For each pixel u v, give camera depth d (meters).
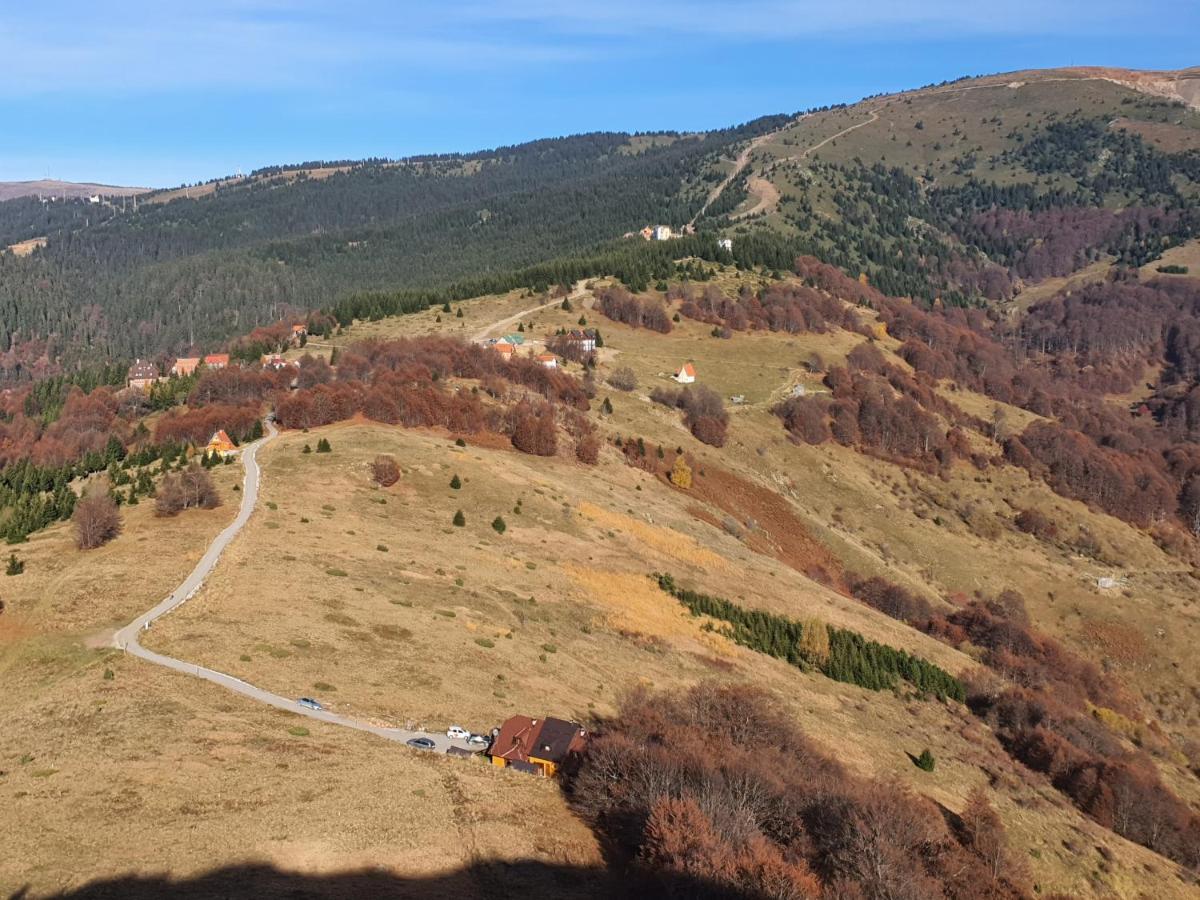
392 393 132.00
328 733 47.97
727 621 88.25
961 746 78.56
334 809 40.03
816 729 68.50
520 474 114.19
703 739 52.03
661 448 144.12
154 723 45.59
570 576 87.69
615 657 71.62
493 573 82.88
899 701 85.12
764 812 45.00
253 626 60.50
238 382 148.25
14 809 37.00
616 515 109.50
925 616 119.75
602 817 43.91
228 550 74.88
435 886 35.94
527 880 37.72
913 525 146.00
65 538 80.19
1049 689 101.38
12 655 54.41
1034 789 74.25
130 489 96.38
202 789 40.03
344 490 98.06
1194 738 109.44
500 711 55.66
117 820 36.81
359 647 60.31
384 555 80.69
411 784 43.62
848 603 108.19
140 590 65.00
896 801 51.75
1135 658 123.81
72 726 44.91
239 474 100.25
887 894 40.69
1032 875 57.59
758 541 125.12
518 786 46.16
